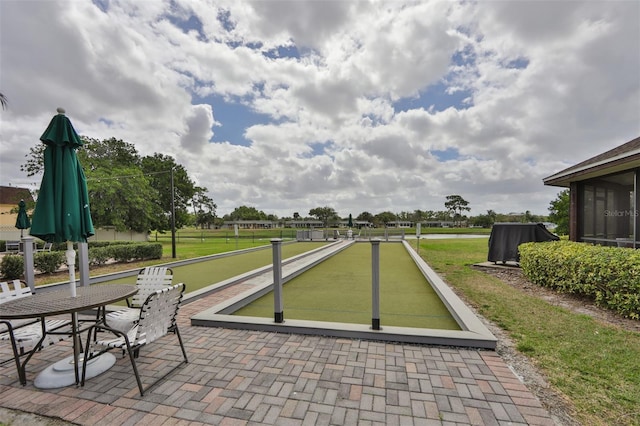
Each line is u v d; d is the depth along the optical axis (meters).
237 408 2.02
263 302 4.80
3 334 2.63
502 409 1.96
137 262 10.29
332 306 4.47
